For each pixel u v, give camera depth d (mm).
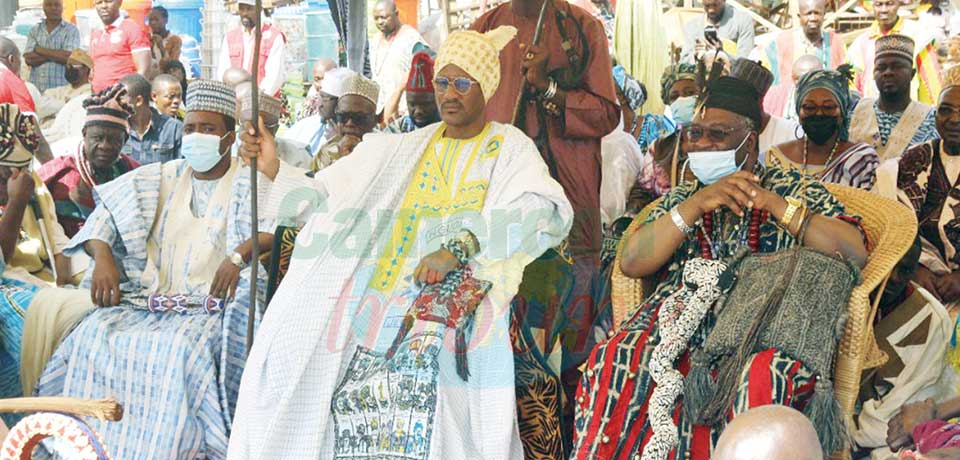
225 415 4609
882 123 5953
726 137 4121
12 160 5305
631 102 6586
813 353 3686
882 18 7117
